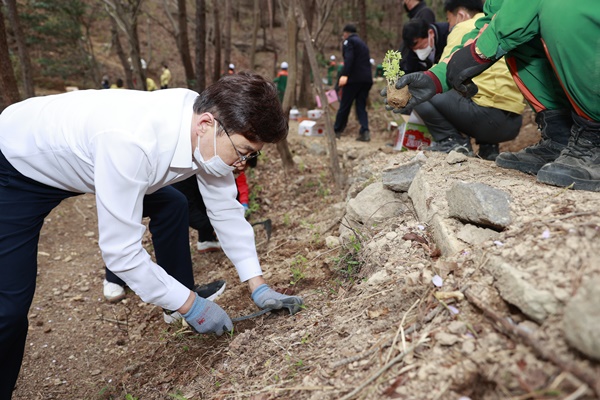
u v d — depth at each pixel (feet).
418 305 5.69
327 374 5.32
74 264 14.24
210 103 5.92
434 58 14.07
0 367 7.16
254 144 6.12
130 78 35.86
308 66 34.99
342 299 7.10
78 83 46.55
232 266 11.89
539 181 6.86
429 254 6.81
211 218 7.91
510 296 4.67
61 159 6.05
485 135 11.20
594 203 5.76
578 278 4.34
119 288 11.81
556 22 5.85
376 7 70.79
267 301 7.55
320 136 23.13
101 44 58.13
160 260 8.91
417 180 8.39
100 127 5.69
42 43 41.11
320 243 10.58
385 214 8.91
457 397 4.26
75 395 8.46
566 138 7.68
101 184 5.67
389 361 4.98
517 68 7.89
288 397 5.33
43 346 10.28
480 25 8.73
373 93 35.91
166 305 6.73
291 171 17.97
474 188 6.30
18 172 6.28
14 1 22.27
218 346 7.77
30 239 6.53
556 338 4.07
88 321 11.09
